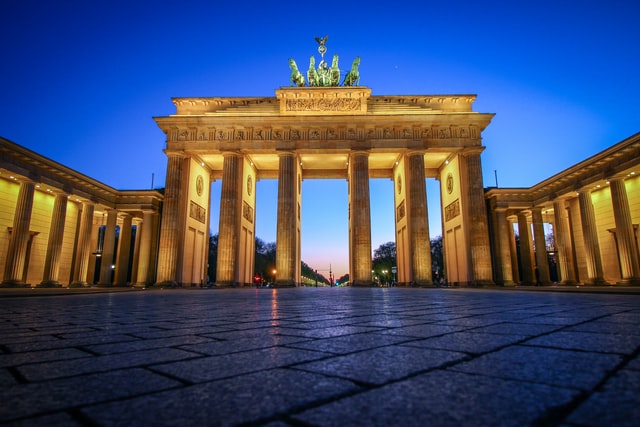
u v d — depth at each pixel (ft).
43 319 25.49
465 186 163.94
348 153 168.66
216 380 8.95
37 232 167.32
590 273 145.79
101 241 255.50
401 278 181.57
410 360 10.89
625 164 127.03
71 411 6.75
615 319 21.36
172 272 154.92
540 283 179.01
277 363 10.78
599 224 166.50
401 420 6.01
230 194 160.04
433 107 171.53
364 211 157.89
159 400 7.42
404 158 168.86
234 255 156.76
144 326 20.77
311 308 35.45
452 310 30.37
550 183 167.73
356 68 182.60
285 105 169.99
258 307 37.88
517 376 8.81
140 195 192.03
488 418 6.05
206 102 172.96
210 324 21.61
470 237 157.38
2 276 146.92
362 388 8.07
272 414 6.48
